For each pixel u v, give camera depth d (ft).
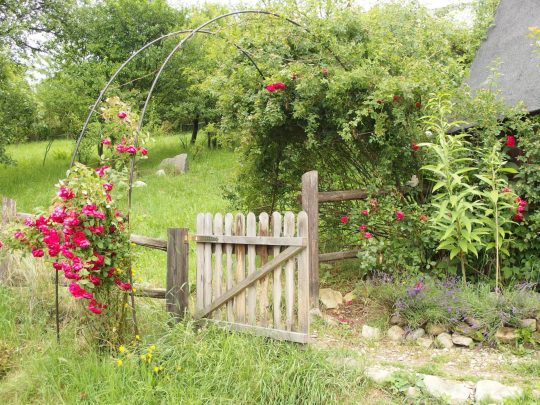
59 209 12.48
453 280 16.58
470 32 24.04
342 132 17.53
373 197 18.54
